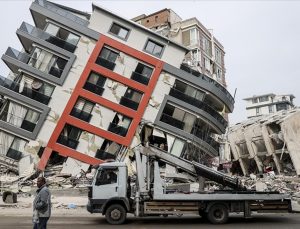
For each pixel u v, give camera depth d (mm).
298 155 45719
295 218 16203
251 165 57062
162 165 15977
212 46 56312
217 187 17250
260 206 15000
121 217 14422
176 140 36125
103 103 35250
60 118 34125
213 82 38375
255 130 52594
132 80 36125
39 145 33281
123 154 34406
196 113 36844
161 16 55031
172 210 14469
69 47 35719
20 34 35000
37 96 34312
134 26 37406
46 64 35156
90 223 14539
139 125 35438
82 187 27094
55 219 15789
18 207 20250
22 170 32406
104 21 36906
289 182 34250
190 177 16406
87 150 34250
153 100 36156
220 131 39469
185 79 37031
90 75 35844
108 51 36625
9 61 34438
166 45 37656
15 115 33812
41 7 35625
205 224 14344
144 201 14531
